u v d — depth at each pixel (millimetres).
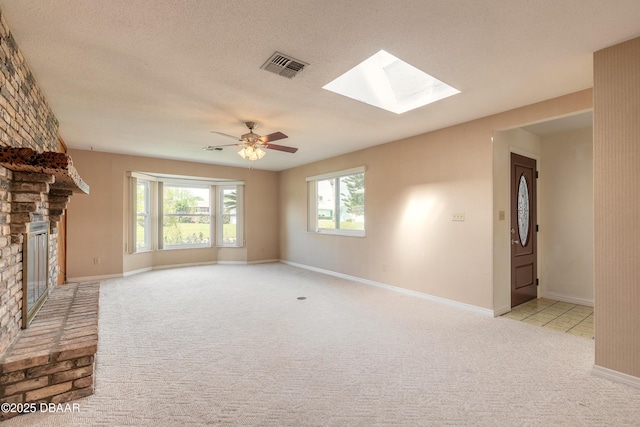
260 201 7551
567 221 4250
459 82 2697
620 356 2146
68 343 1984
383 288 4953
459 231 3887
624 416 1812
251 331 3137
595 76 2227
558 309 3881
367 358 2547
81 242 5355
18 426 1701
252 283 5344
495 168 3609
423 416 1818
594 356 2420
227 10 1757
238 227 7402
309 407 1900
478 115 3551
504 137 3764
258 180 7523
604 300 2215
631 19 1853
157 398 1982
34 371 1837
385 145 4914
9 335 1939
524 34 2006
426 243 4293
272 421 1770
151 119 3676
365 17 1829
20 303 2160
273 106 3254
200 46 2133
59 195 3098
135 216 6023
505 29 1950
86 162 5422
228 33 1986
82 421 1756
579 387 2109
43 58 2271
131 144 4984
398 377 2248
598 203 2234
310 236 6668
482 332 3104
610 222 2182
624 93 2109
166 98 3037
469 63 2375
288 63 2371
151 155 5898
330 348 2738
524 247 4172
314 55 2256
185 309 3869
